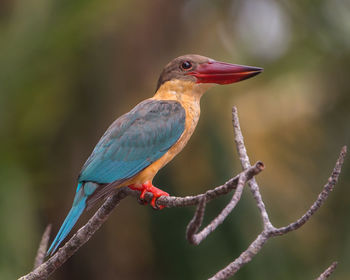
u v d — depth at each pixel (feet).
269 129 42.19
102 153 23.16
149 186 22.91
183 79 26.03
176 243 38.50
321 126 41.68
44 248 19.17
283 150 41.27
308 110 42.98
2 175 31.35
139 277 42.93
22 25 32.35
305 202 39.50
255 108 43.01
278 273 36.60
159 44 44.09
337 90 41.70
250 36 44.96
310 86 43.04
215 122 39.09
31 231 30.48
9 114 32.27
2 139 32.42
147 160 23.79
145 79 42.98
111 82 40.73
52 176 36.76
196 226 13.01
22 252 29.55
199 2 46.21
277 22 44.32
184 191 38.37
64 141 39.60
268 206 38.17
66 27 31.91
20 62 31.89
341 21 40.06
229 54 45.39
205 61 26.12
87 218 42.70
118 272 43.65
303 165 40.73
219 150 38.22
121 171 23.07
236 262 14.62
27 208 30.96
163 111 24.98
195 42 46.14
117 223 42.88
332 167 39.86
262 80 41.34
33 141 34.01
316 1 40.01
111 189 22.61
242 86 41.37
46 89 33.71
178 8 44.73
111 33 39.50
